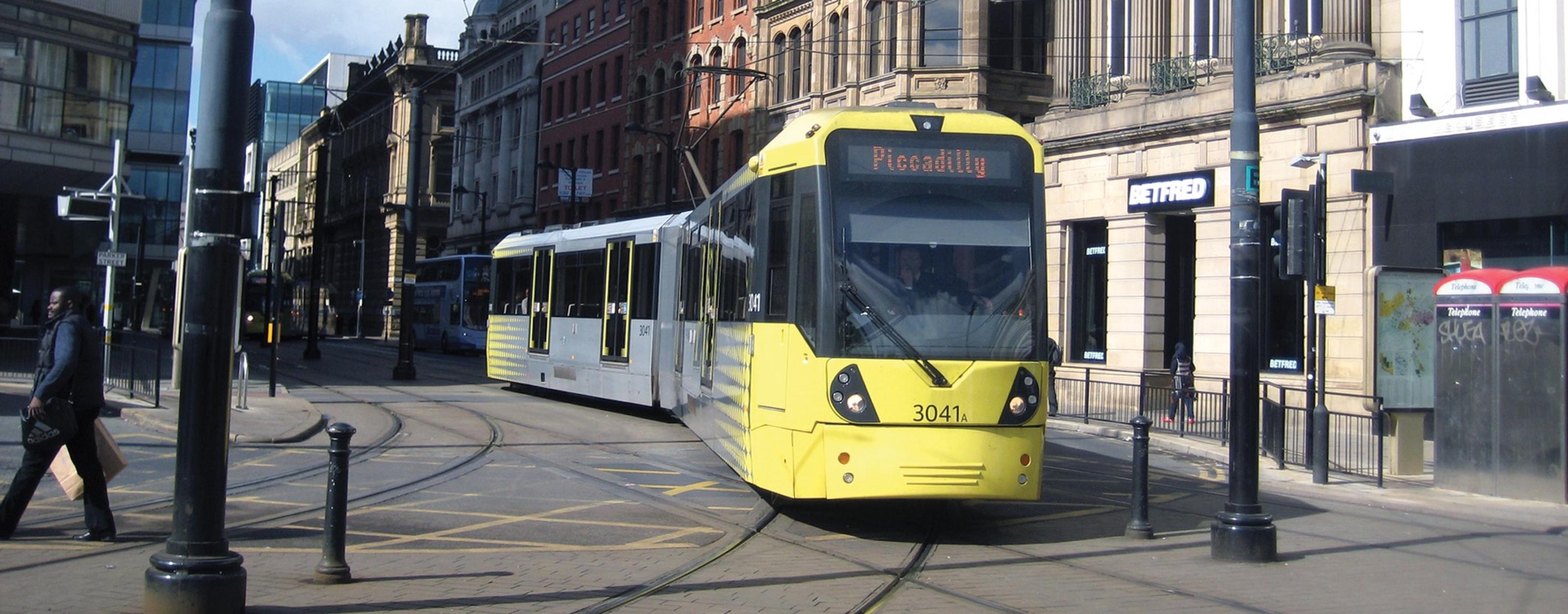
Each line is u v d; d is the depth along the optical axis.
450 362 41.31
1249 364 9.66
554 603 7.59
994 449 9.63
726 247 12.72
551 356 23.09
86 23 32.91
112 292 23.00
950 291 9.82
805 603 7.74
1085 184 27.66
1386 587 8.66
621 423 19.56
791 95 42.06
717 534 10.33
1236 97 9.88
